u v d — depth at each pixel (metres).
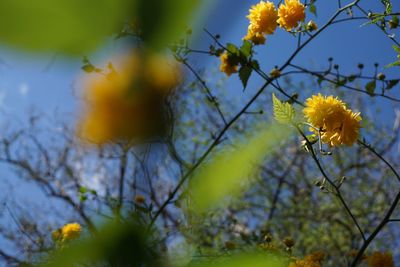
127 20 0.14
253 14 1.55
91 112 0.16
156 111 0.16
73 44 0.13
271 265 0.20
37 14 0.12
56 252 0.18
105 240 0.18
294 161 4.46
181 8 0.14
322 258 1.57
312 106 1.14
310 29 1.58
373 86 1.83
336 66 1.84
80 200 1.52
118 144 0.16
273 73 1.61
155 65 0.16
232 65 1.60
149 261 0.18
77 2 0.13
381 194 5.01
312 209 5.04
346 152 4.84
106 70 0.15
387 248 4.87
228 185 0.19
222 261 0.20
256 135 0.19
